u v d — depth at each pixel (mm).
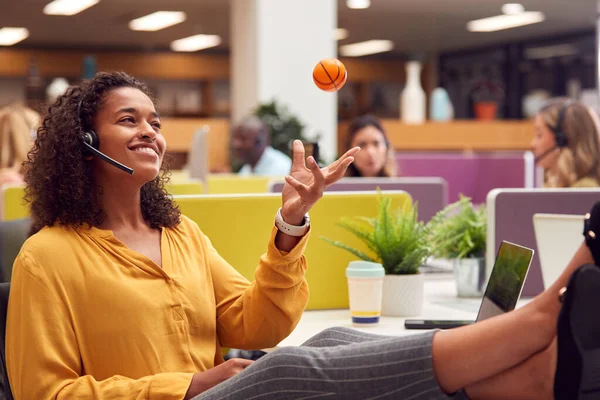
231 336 1943
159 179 1948
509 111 14266
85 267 1707
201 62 14500
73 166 1777
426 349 1397
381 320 2199
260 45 7879
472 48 15055
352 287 2154
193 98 14492
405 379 1399
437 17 12102
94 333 1683
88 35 13234
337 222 2404
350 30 13156
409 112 9477
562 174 3395
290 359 1470
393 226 2270
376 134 4125
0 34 12984
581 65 13148
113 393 1618
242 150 6344
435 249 2377
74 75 13992
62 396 1604
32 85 11492
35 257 1675
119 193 1828
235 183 4543
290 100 7984
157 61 14344
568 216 2217
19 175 3811
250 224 2461
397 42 14438
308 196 1733
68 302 1671
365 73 15422
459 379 1388
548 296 1368
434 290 2621
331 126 8086
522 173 5719
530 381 1394
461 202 2543
